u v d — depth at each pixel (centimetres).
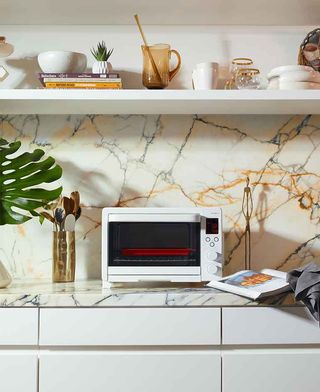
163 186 248
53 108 236
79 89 219
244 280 205
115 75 221
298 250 247
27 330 192
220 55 250
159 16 243
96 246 246
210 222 213
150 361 193
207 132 249
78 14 241
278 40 249
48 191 221
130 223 213
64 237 227
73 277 229
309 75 223
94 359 192
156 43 250
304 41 241
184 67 250
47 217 227
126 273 211
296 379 194
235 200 248
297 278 192
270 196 248
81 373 192
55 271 227
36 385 192
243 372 194
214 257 211
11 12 239
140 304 193
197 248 212
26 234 245
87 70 249
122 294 193
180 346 195
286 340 194
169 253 212
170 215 212
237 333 194
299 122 250
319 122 250
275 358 194
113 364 193
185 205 247
